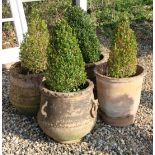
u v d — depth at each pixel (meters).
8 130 1.66
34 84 1.69
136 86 1.60
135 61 1.59
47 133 1.53
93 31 1.77
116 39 1.57
